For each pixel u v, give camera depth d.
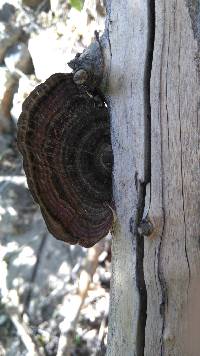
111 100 0.20
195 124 0.19
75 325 0.40
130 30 0.19
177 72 0.19
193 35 0.18
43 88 0.21
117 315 0.22
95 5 0.41
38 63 0.51
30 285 0.50
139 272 0.20
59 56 0.48
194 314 0.19
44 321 0.48
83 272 0.41
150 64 0.19
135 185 0.20
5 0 0.54
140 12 0.19
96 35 0.21
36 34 0.52
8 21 0.54
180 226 0.19
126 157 0.20
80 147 0.21
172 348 0.20
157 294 0.20
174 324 0.20
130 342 0.21
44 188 0.21
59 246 0.50
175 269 0.20
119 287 0.22
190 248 0.19
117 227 0.21
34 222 0.53
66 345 0.40
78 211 0.22
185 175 0.19
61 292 0.48
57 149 0.21
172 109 0.19
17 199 0.54
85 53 0.21
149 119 0.19
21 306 0.49
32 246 0.51
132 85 0.20
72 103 0.21
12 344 0.48
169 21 0.19
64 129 0.21
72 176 0.21
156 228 0.20
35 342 0.46
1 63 0.55
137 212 0.20
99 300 0.45
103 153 0.21
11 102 0.55
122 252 0.21
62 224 0.22
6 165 0.56
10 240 0.53
